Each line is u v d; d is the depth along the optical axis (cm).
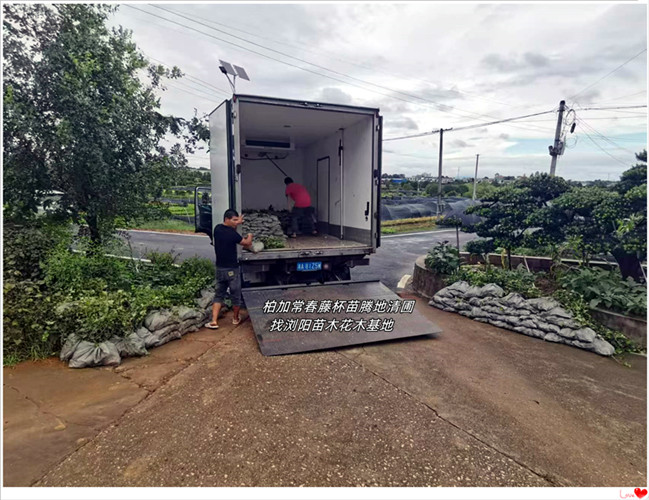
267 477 217
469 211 672
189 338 432
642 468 235
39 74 494
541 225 586
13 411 277
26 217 534
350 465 230
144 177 624
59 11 516
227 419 273
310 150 832
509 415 290
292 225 729
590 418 290
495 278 562
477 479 221
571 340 432
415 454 242
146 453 236
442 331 471
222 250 462
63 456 231
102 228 605
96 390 310
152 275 567
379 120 572
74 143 507
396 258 1070
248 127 660
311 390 319
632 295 461
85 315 370
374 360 384
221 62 507
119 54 578
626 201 490
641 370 376
